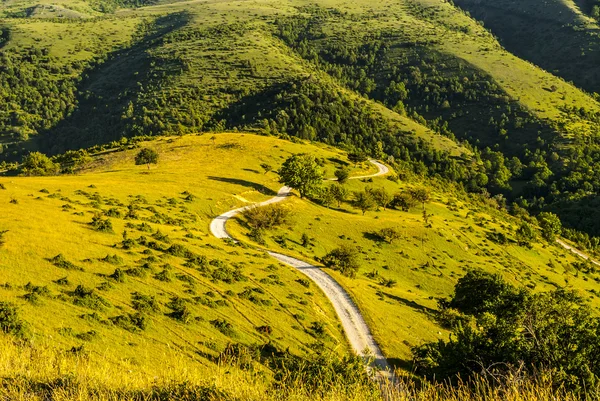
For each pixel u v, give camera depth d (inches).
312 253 3253.0
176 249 2038.6
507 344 848.3
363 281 2753.4
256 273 2209.6
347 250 2842.0
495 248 4197.8
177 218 2947.8
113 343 1107.9
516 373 372.2
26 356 612.7
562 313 895.1
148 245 2012.8
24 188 2723.9
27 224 1845.5
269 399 422.9
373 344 1780.3
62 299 1282.0
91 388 442.6
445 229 4173.2
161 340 1236.5
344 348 1713.8
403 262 3472.0
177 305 1487.5
